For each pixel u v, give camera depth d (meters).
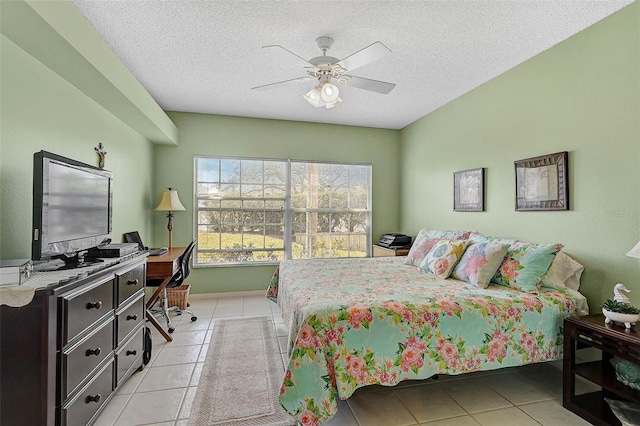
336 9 1.99
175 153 4.19
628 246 2.00
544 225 2.55
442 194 3.88
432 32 2.25
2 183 1.67
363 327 1.71
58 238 1.67
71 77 2.14
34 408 1.31
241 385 2.12
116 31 2.24
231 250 4.41
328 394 1.61
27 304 1.30
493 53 2.57
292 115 4.29
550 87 2.49
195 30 2.23
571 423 1.76
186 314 3.58
